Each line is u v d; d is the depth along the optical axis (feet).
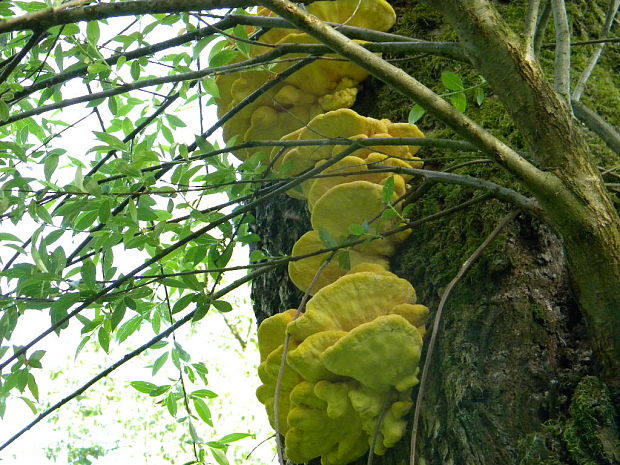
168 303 6.78
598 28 7.80
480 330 5.89
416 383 6.04
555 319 5.79
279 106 7.38
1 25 5.40
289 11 5.41
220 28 6.30
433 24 7.81
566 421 5.41
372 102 7.68
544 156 5.45
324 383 6.16
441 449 5.77
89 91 6.84
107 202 6.10
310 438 6.31
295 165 7.13
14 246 6.13
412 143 6.17
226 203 6.46
